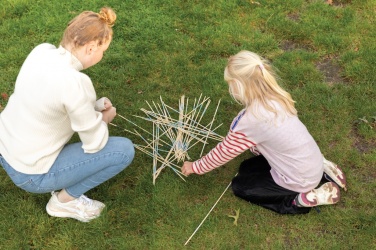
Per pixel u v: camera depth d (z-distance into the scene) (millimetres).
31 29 3943
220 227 2662
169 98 3416
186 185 2855
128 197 2789
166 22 4016
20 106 2121
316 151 2549
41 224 2633
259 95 2330
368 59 3596
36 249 2555
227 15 4082
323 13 4055
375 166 2938
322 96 3359
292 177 2570
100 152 2346
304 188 2613
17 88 2139
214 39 3855
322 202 2627
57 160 2289
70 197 2570
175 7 4156
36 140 2148
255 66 2312
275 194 2672
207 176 2908
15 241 2568
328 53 3725
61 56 2102
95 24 2092
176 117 3287
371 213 2697
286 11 4105
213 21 4027
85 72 3584
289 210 2668
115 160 2400
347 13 4020
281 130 2402
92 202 2668
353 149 3035
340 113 3242
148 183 2861
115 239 2592
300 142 2457
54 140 2195
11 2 4168
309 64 3611
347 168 2936
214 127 3215
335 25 3928
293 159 2492
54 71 2035
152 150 3070
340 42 3766
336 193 2664
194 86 3498
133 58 3701
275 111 2344
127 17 4047
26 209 2701
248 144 2488
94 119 2143
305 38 3857
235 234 2629
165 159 2912
